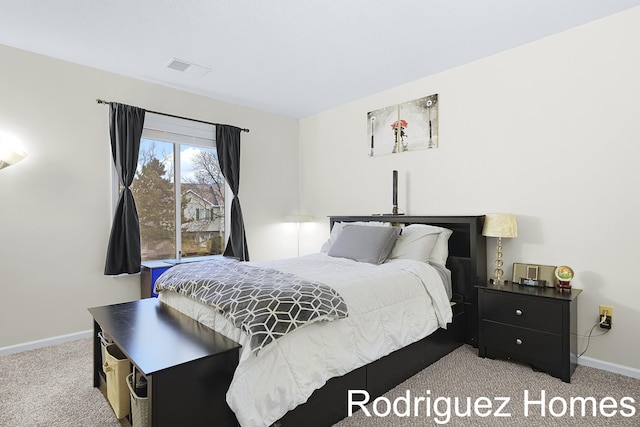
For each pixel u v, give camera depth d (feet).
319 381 5.41
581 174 8.22
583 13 7.68
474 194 10.11
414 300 7.82
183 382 4.68
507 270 9.43
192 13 7.59
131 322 6.51
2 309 8.98
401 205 11.89
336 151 14.15
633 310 7.55
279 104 13.85
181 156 12.59
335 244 10.65
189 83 11.66
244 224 13.97
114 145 10.61
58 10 7.47
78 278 10.12
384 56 9.71
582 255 8.21
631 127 7.55
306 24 8.05
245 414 4.60
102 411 6.33
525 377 7.54
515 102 9.27
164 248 12.18
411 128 11.60
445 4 7.29
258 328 4.94
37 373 7.83
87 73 10.28
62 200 9.86
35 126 9.44
